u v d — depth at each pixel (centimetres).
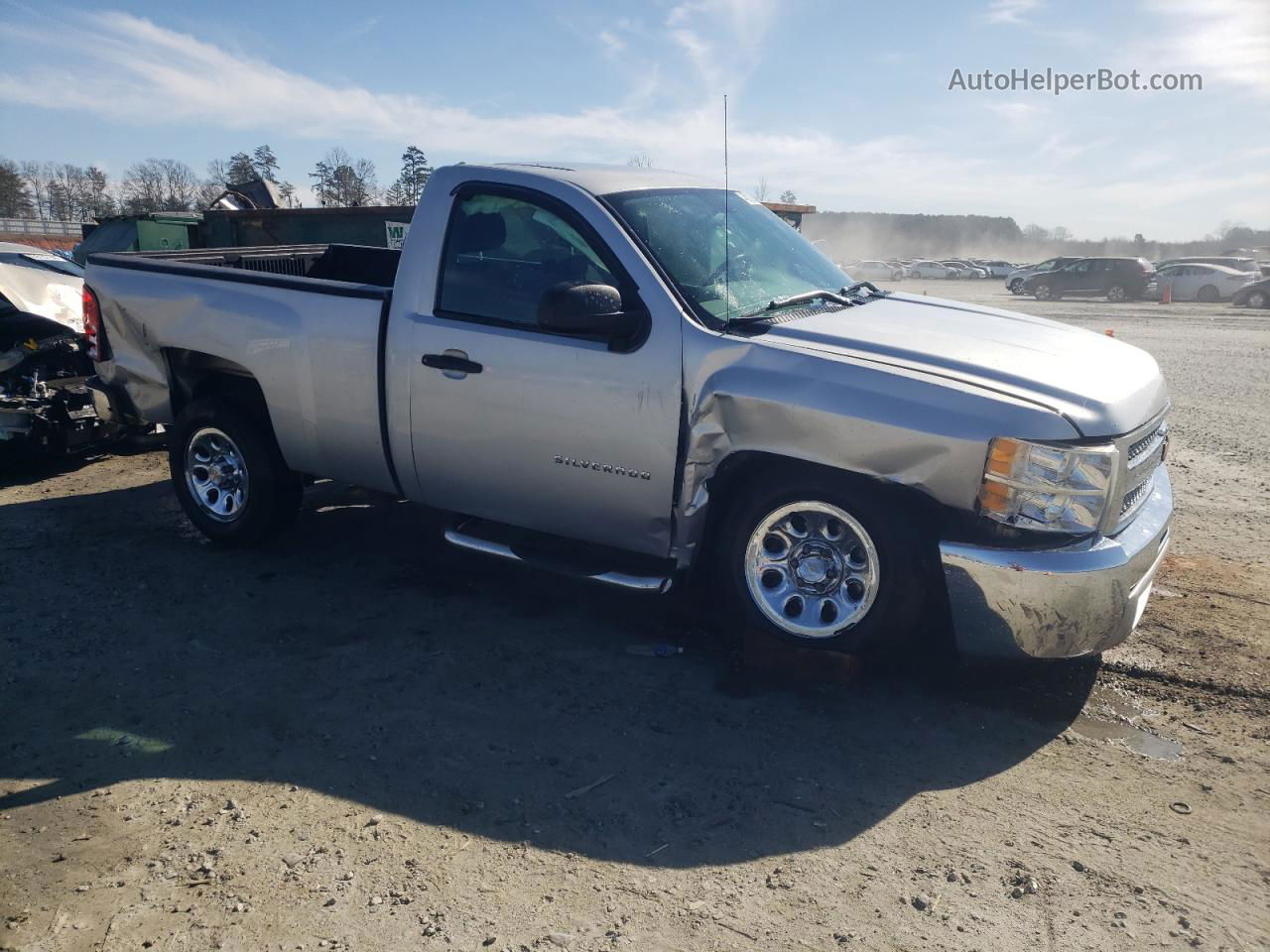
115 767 323
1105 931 252
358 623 439
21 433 643
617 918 255
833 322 394
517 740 343
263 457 494
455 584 485
